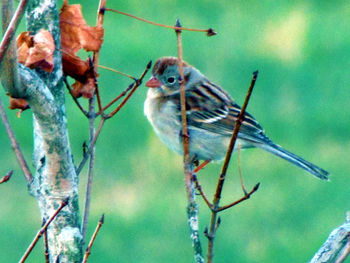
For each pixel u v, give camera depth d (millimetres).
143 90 15727
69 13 5250
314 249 11711
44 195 4828
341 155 14133
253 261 11562
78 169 5008
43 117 4520
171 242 11883
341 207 12703
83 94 5219
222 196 12930
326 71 16672
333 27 18672
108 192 13141
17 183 13445
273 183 13250
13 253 11695
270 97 15898
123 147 14219
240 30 18797
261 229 12172
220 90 8641
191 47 17953
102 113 5109
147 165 13797
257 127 8398
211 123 8273
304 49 17656
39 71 4996
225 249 11766
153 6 19891
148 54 17406
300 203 12750
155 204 12727
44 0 4992
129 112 15000
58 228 4801
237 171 13547
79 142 14469
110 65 16781
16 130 14594
